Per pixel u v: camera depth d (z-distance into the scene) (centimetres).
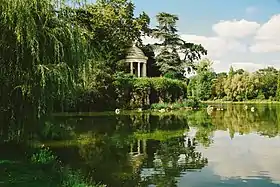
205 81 8550
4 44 1166
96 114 3950
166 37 7181
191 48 7600
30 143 1517
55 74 1202
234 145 1922
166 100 5569
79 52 1313
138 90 5075
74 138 2078
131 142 1994
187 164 1445
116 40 5744
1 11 1114
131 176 1245
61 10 1315
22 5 1127
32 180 1011
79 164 1402
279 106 6569
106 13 5203
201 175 1274
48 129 1930
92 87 4059
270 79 9462
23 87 1191
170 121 3325
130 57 6169
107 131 2466
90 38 1446
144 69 6369
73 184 1003
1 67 1186
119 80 4856
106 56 5125
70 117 3525
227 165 1430
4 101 1234
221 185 1154
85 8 1391
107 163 1435
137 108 4938
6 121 1264
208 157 1593
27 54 1189
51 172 1108
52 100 1287
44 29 1224
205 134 2388
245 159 1550
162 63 7025
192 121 3353
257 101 9188
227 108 5806
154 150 1750
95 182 1154
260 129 2695
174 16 7331
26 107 1260
